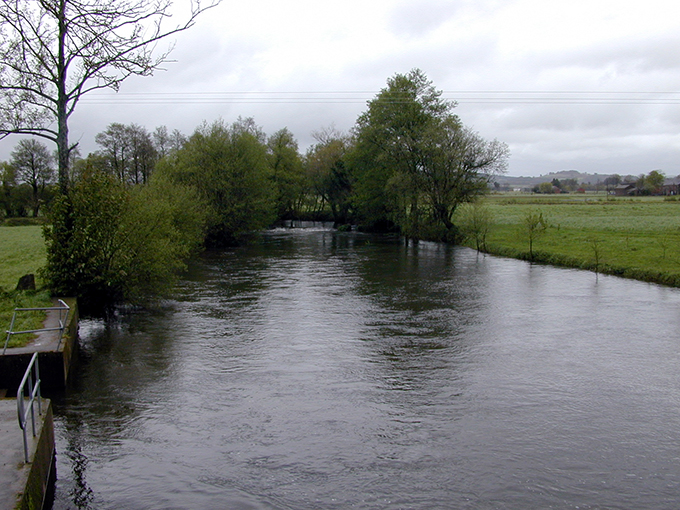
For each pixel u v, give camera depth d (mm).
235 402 11414
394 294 23812
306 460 8977
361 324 18203
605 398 11688
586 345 15695
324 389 12164
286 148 73375
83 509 7602
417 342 16000
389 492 8062
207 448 9383
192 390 12094
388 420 10531
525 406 11242
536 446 9500
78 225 18562
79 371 13344
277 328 17641
